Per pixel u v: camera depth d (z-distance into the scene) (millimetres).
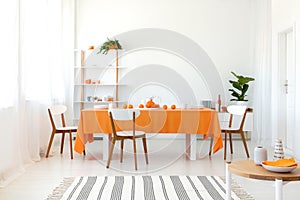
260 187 3600
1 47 3840
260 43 7031
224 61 7570
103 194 3332
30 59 5000
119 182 3777
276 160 2758
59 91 6652
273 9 6312
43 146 5613
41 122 5582
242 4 7551
